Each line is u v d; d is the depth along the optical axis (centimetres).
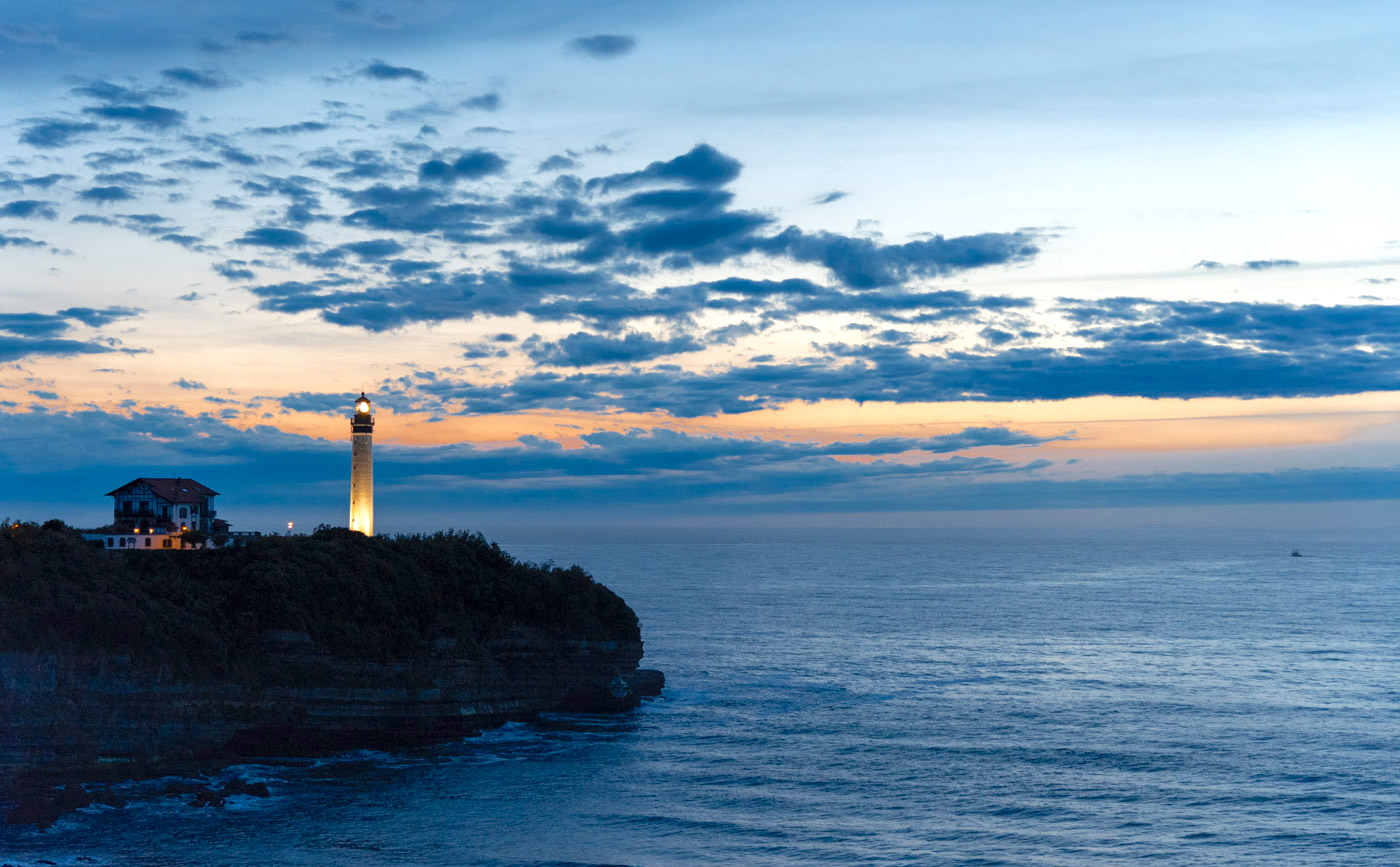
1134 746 8631
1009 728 9331
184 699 8038
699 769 8075
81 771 7344
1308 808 7038
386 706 8844
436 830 6662
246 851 6234
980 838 6538
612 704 10175
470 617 10044
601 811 7050
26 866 5884
